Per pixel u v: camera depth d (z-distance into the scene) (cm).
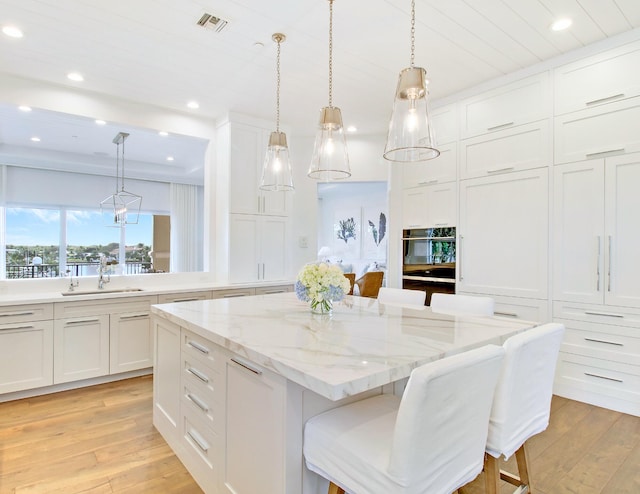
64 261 677
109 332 344
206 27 257
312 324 191
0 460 217
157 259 774
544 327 155
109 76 329
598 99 282
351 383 111
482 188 350
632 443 233
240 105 400
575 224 294
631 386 269
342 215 922
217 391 178
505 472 185
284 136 276
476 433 124
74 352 326
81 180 693
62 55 293
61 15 241
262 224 445
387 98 382
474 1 231
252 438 151
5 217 618
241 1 229
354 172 501
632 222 268
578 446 229
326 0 228
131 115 385
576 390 296
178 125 417
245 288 422
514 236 328
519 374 139
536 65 314
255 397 149
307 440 136
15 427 257
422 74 185
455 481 118
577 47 289
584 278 289
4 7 232
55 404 296
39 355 310
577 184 293
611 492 187
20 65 308
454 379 108
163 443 236
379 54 295
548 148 308
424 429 103
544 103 310
